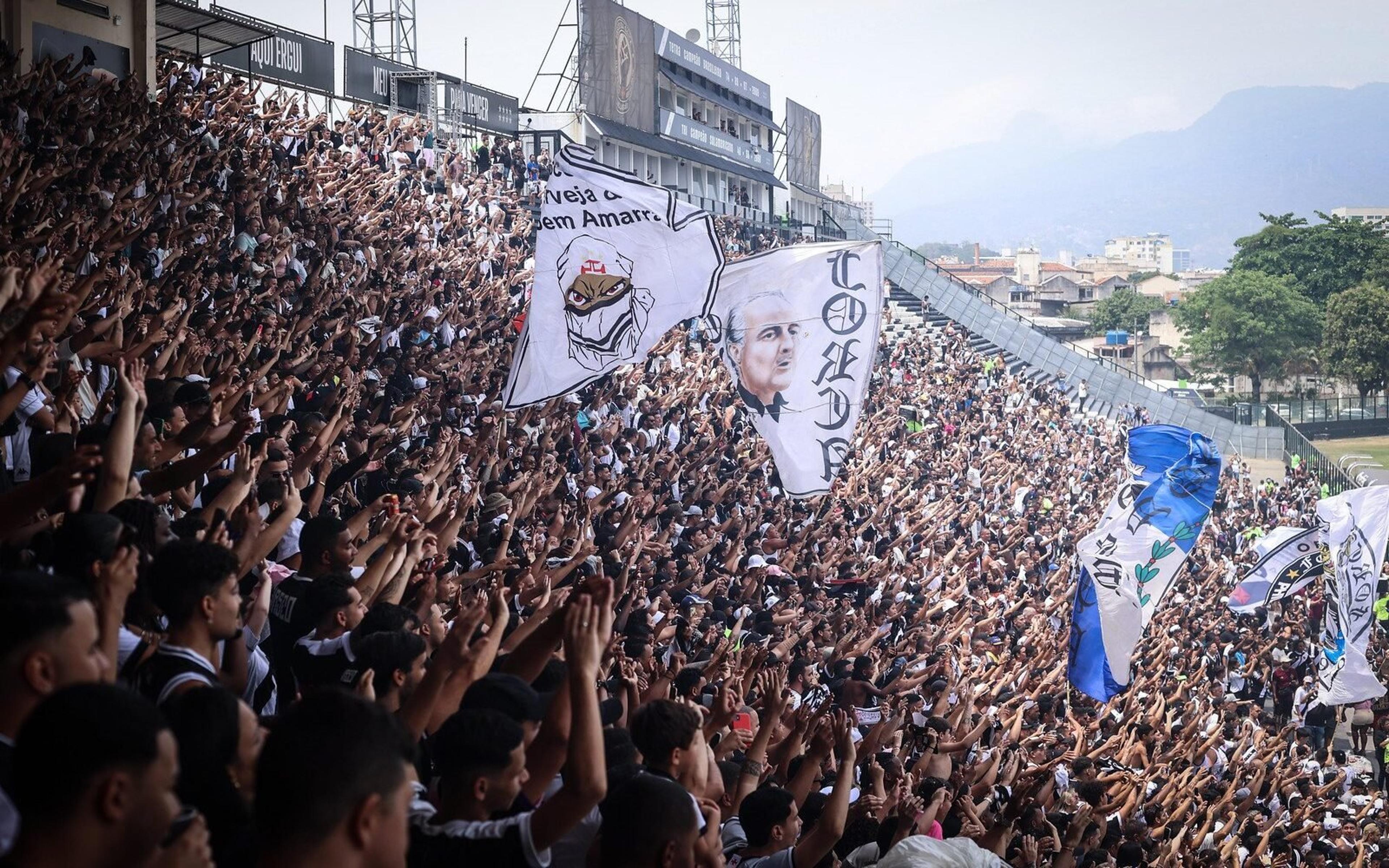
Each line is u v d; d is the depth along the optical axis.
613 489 14.14
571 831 4.61
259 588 5.48
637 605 10.34
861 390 12.52
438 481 9.21
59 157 13.10
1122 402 57.12
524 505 11.44
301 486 8.09
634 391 20.58
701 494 17.81
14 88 14.52
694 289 11.98
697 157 50.75
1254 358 84.94
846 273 12.54
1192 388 84.56
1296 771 20.14
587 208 11.84
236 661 4.92
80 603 3.12
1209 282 90.75
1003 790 11.10
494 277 25.39
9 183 11.20
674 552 14.11
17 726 2.99
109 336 8.57
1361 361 81.44
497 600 4.69
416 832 3.83
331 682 5.02
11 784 2.76
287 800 2.63
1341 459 50.94
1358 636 23.08
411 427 12.95
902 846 5.95
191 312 11.58
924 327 51.72
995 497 31.03
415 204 24.66
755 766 6.44
